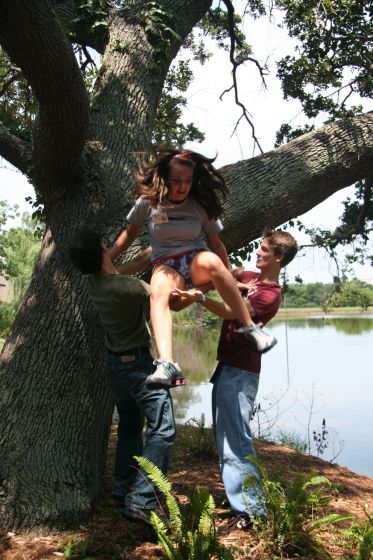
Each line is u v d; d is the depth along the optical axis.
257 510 3.91
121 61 5.75
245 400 4.11
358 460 9.29
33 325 4.56
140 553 3.66
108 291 3.82
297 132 9.06
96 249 3.89
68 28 6.29
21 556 3.66
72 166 4.73
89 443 4.38
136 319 3.88
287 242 4.15
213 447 6.20
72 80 4.15
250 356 4.18
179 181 3.67
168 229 3.78
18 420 4.28
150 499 3.74
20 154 5.58
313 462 6.65
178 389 15.19
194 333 39.75
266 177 5.51
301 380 18.70
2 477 4.10
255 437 8.39
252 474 4.02
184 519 3.57
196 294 3.65
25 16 3.85
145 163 3.87
